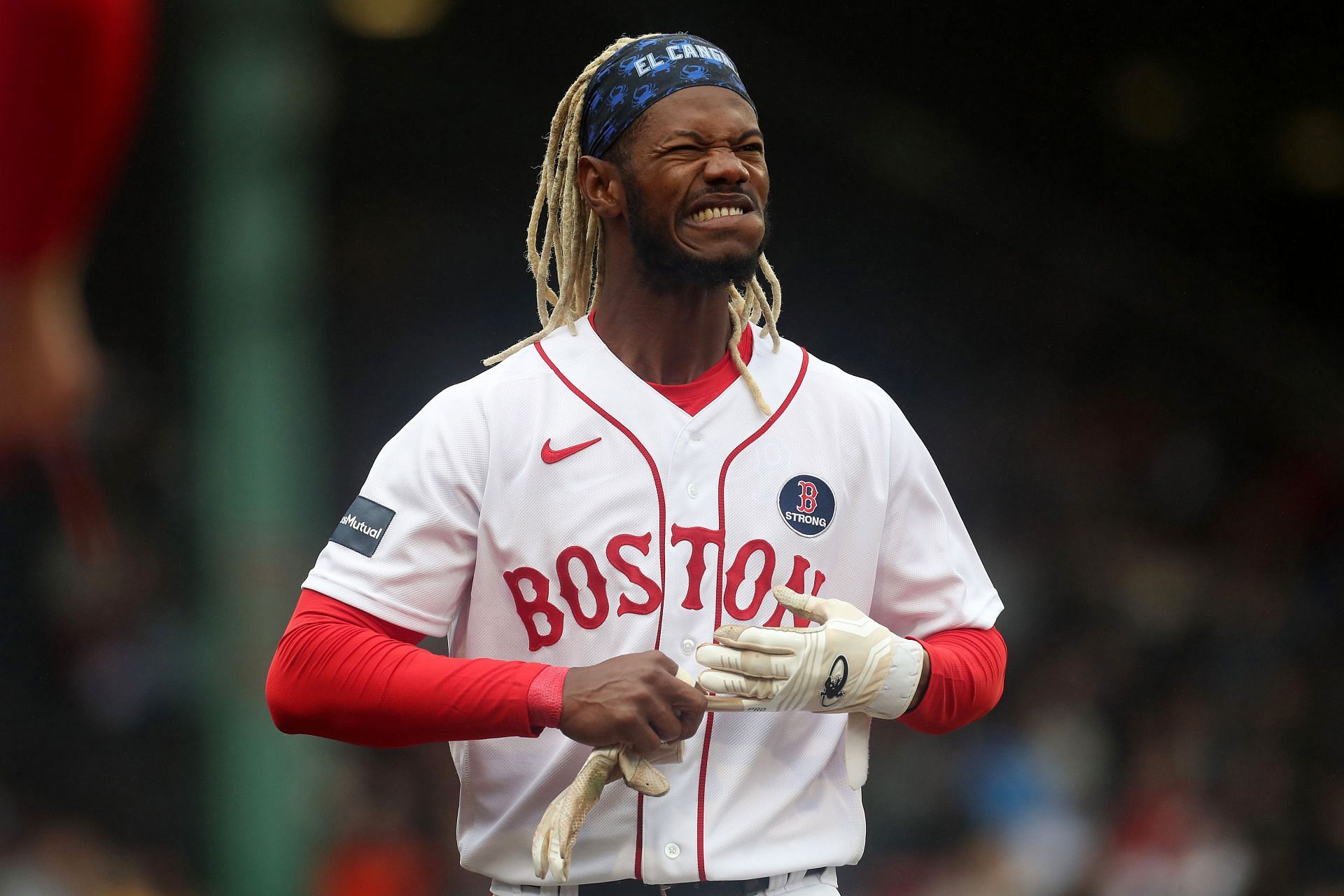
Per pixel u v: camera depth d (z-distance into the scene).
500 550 7.56
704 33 41.31
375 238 41.78
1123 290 45.62
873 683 7.23
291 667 7.31
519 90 41.53
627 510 7.58
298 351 20.03
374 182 41.78
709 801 7.53
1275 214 45.62
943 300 45.34
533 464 7.58
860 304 45.16
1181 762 29.91
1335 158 44.31
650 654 7.01
